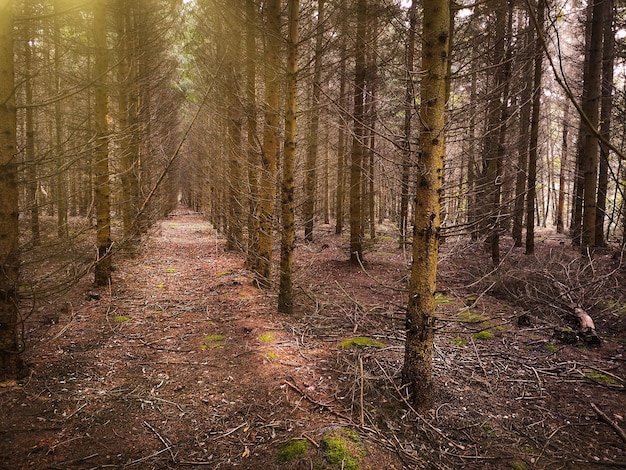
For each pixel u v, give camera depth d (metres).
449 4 3.26
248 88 7.78
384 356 4.68
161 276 9.59
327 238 15.52
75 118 8.02
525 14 8.11
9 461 2.81
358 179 10.70
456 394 3.89
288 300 6.46
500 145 8.13
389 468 2.86
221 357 4.69
